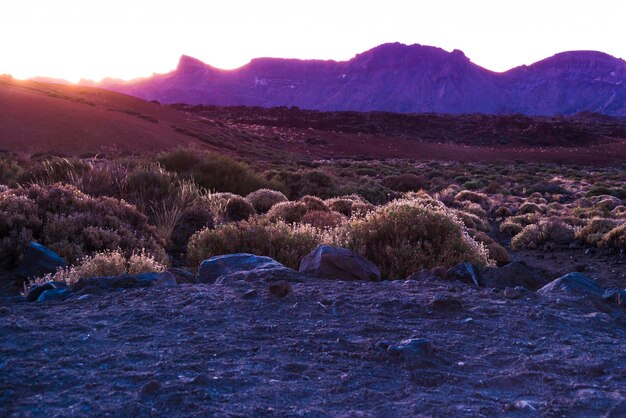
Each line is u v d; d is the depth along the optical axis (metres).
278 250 10.31
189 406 2.85
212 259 7.45
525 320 4.84
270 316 4.70
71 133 61.22
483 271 7.59
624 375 3.59
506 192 41.62
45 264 8.68
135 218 12.34
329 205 20.47
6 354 3.57
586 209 29.36
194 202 15.38
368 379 3.38
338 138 106.38
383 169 60.34
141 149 61.28
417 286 6.11
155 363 3.50
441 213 9.77
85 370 3.34
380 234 9.51
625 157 103.88
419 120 138.00
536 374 3.55
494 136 129.50
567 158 99.44
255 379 3.31
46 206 11.45
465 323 4.64
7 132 58.25
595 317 5.02
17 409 2.76
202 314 4.70
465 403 3.08
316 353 3.82
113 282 6.04
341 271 7.00
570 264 14.52
